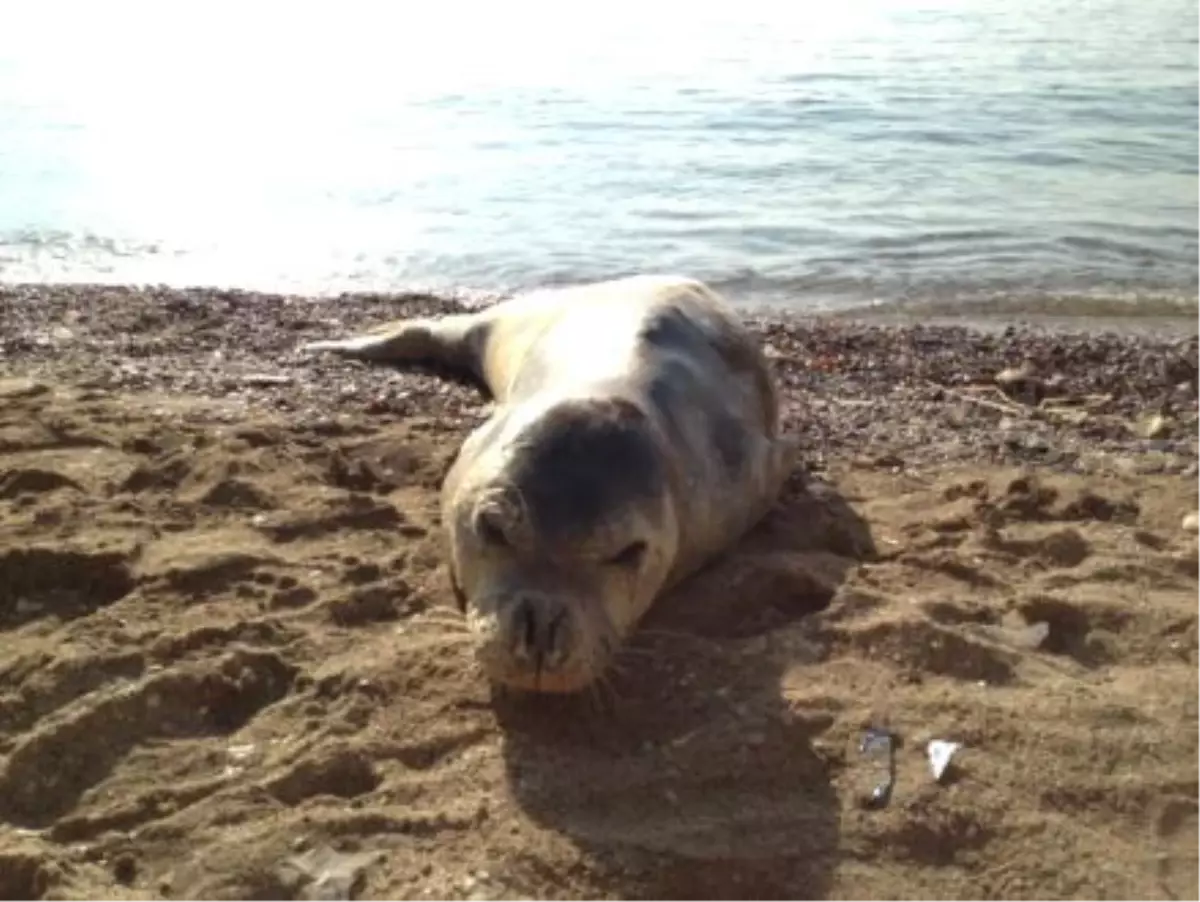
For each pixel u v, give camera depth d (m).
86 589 1.55
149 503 1.73
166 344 2.54
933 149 4.58
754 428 1.70
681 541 1.48
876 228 3.69
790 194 4.05
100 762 1.26
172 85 6.09
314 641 1.42
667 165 4.41
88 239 3.69
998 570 1.61
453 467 1.58
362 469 1.84
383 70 6.42
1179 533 1.74
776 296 3.18
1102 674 1.41
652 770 1.22
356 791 1.22
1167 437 2.19
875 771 1.22
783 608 1.53
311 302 2.95
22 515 1.68
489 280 3.31
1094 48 6.76
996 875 1.12
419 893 1.08
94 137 4.97
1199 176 4.20
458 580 1.40
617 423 1.38
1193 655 1.44
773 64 6.39
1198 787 1.22
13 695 1.33
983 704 1.31
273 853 1.12
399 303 2.94
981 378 2.54
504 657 1.24
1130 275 3.33
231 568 1.56
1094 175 4.23
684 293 1.85
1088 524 1.76
